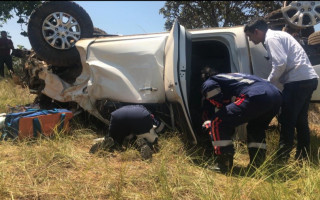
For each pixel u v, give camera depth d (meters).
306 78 3.39
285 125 3.50
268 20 5.12
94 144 3.49
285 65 3.32
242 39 3.98
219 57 4.76
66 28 4.84
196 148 3.79
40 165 3.01
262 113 3.12
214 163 3.46
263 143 3.31
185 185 2.74
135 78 4.02
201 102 4.00
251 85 3.15
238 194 2.55
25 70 5.23
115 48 4.21
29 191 2.53
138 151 3.47
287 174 3.07
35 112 3.99
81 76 4.46
